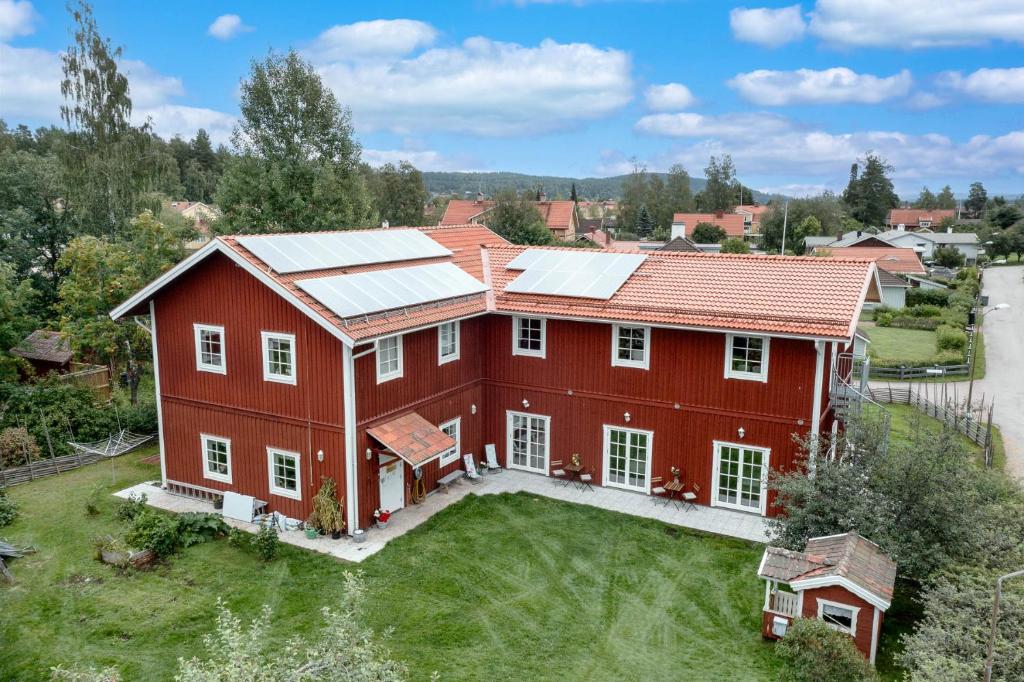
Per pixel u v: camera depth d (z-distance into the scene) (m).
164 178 47.19
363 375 18.92
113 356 31.47
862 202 134.62
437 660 13.99
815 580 13.87
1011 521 16.03
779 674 13.40
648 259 24.31
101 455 25.59
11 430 24.47
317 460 19.36
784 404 19.86
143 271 31.19
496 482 23.41
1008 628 12.11
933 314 59.56
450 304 21.94
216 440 21.22
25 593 16.23
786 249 92.69
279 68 42.50
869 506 15.48
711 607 16.02
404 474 21.06
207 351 20.91
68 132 43.12
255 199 42.53
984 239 102.19
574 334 22.75
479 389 24.55
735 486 21.08
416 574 17.20
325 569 17.38
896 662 13.60
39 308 41.16
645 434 22.08
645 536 19.41
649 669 13.81
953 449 15.96
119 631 14.82
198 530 18.95
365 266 21.78
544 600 16.22
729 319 19.95
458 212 87.94
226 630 9.63
